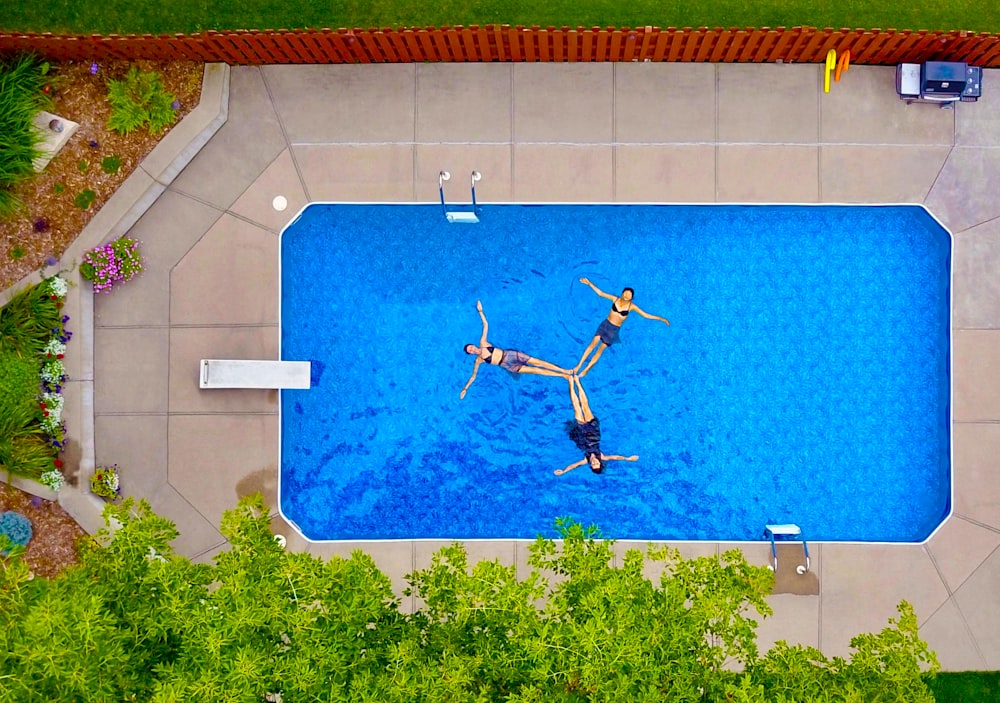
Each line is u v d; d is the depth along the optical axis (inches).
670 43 383.6
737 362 415.2
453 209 417.7
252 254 416.8
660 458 415.2
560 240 416.5
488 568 283.7
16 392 393.7
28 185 401.4
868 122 406.0
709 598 290.4
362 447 420.2
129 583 287.3
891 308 413.1
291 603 284.4
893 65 403.9
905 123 406.0
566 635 274.4
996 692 402.9
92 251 400.8
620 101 409.4
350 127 413.1
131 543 290.5
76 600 267.6
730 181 409.7
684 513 415.2
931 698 280.2
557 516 416.5
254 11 406.9
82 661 255.9
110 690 261.4
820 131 407.5
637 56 400.8
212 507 416.2
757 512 414.9
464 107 411.8
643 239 415.2
